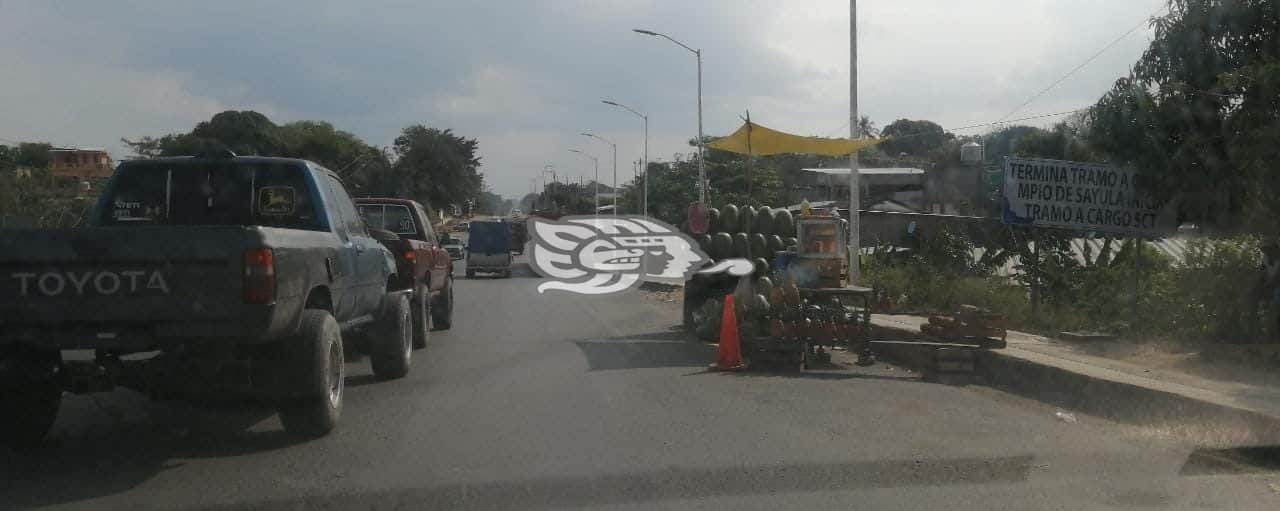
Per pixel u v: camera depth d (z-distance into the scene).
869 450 7.29
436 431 7.98
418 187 78.81
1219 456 7.16
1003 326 11.65
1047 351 11.68
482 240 42.53
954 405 9.29
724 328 11.71
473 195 93.12
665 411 8.88
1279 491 6.23
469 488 6.23
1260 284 12.09
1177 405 8.48
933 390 10.22
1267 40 12.05
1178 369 10.28
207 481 6.42
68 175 50.34
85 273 6.25
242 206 8.90
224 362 7.11
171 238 6.27
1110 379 9.39
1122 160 13.66
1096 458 7.06
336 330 7.71
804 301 12.59
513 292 28.95
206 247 6.29
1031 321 15.10
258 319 6.36
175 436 7.78
